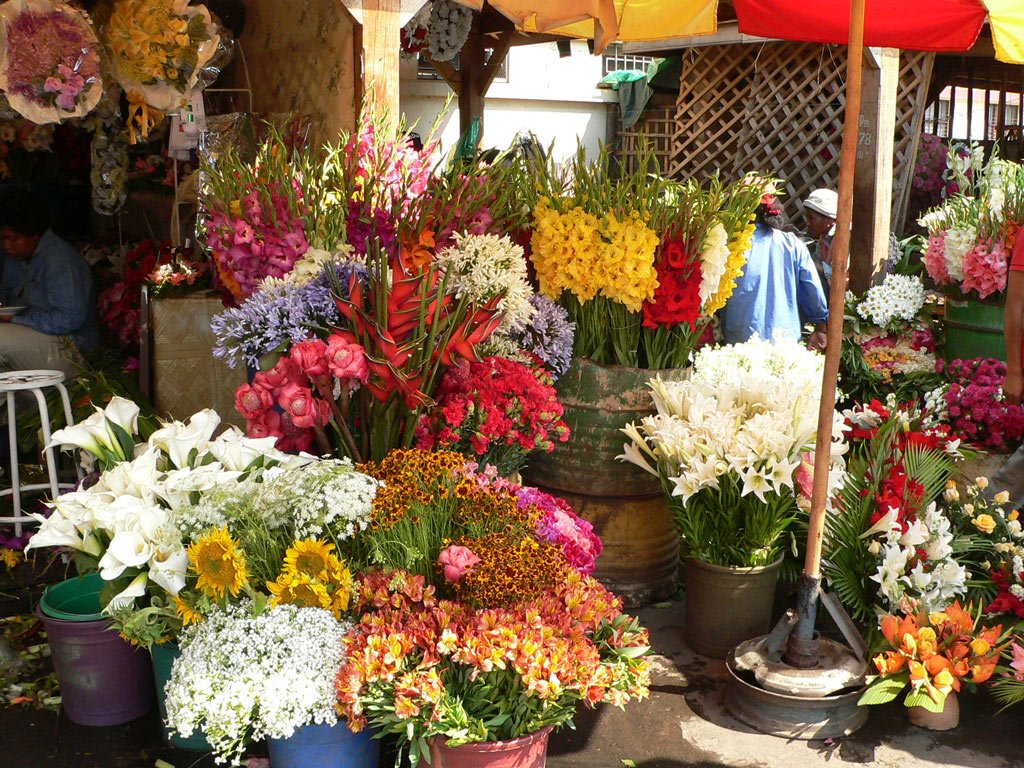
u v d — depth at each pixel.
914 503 3.27
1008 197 5.04
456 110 10.31
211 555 2.39
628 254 3.36
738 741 2.88
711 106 8.91
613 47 11.44
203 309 4.56
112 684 2.83
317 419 2.84
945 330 5.55
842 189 2.71
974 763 2.78
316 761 2.43
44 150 6.40
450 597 2.52
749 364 3.83
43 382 3.84
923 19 4.69
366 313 2.86
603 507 3.66
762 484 3.11
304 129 4.83
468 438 3.11
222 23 5.35
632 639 2.55
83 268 4.94
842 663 2.98
